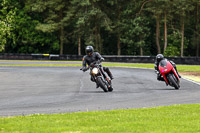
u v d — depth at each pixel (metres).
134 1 190.75
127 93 43.78
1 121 23.48
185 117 24.22
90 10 173.12
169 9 186.50
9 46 187.12
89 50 45.19
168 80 48.12
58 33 197.75
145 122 22.30
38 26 177.50
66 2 188.25
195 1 188.12
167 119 23.50
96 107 31.88
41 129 20.44
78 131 19.70
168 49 177.00
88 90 48.25
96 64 45.53
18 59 152.88
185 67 104.75
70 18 184.88
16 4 178.12
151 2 187.88
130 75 74.56
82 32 180.00
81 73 83.31
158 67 48.88
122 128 20.34
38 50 191.38
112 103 34.69
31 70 94.31
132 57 142.00
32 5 179.88
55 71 90.56
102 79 45.31
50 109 30.94
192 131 19.42
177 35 188.12
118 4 188.00
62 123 22.41
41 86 54.62
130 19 183.25
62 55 153.00
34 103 35.50
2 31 108.81
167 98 38.06
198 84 54.75
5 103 35.69
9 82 61.72
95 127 20.84
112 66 111.38
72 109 30.75
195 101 34.91
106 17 178.50
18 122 22.98
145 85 54.19
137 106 32.25
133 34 178.38
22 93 45.31
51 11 182.25
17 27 173.62
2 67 106.75
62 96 41.47
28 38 178.38
